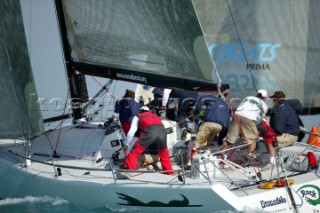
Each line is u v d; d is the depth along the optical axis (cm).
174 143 2578
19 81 2548
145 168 2325
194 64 2264
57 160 2552
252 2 2638
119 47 2375
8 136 2553
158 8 2280
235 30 2633
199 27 2241
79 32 2433
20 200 2423
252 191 2064
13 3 2555
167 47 2298
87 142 2564
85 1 2394
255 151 2534
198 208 2014
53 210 2267
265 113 2489
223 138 2558
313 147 2520
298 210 2086
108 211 2159
